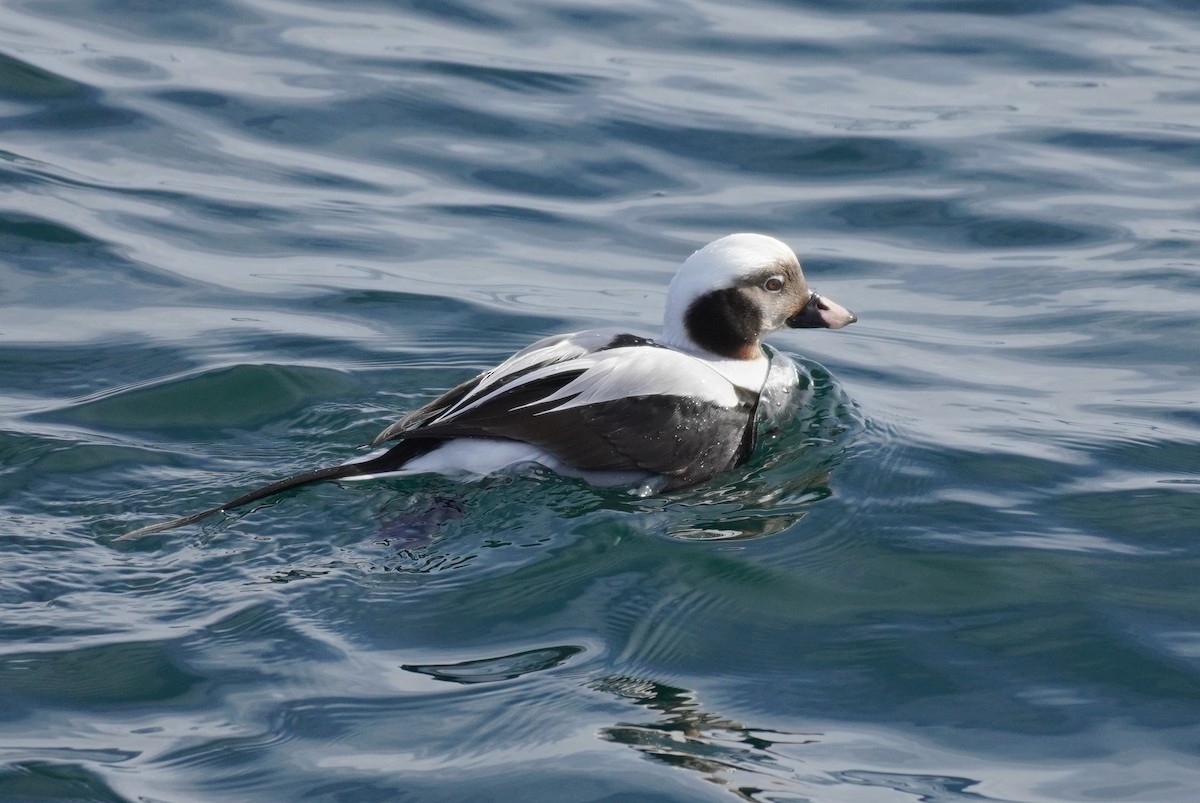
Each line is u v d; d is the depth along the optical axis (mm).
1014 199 15891
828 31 19859
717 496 10328
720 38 19484
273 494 9898
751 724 7664
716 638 8477
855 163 16500
